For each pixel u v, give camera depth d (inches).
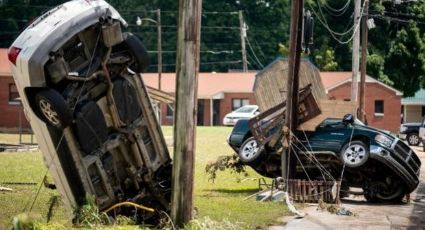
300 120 1642.5
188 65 1058.1
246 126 1747.0
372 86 5620.1
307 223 1245.1
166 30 6983.3
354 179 1641.2
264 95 1847.9
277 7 7288.4
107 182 1097.4
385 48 6087.6
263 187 1777.8
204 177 2003.0
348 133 1610.5
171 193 1098.7
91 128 1063.0
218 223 1115.3
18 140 3528.5
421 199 1711.4
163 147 1167.6
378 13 5703.7
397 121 5625.0
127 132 1114.7
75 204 1104.2
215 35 7209.6
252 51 7239.2
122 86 1105.4
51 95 1027.9
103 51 1079.0
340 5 6082.7
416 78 6136.8
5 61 4722.0
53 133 1073.5
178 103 1063.0
